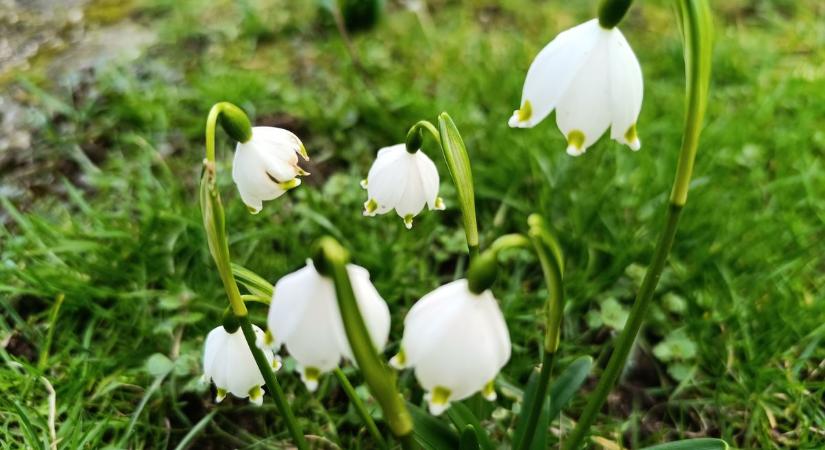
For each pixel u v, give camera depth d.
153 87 0.49
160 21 0.58
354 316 0.17
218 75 0.49
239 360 0.23
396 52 0.54
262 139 0.22
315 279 0.18
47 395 0.31
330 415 0.31
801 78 0.48
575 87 0.19
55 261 0.36
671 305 0.34
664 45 0.53
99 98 0.48
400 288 0.35
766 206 0.40
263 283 0.22
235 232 0.38
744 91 0.49
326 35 0.56
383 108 0.45
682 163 0.19
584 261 0.36
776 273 0.34
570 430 0.30
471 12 0.60
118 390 0.32
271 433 0.31
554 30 0.56
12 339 0.34
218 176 0.41
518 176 0.40
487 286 0.18
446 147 0.22
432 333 0.18
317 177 0.43
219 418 0.31
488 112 0.47
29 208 0.41
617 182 0.39
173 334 0.33
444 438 0.25
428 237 0.38
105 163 0.44
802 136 0.43
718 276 0.35
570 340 0.33
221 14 0.58
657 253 0.21
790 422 0.31
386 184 0.24
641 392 0.32
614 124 0.19
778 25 0.57
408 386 0.32
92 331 0.33
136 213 0.40
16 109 0.48
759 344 0.33
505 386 0.31
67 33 0.56
